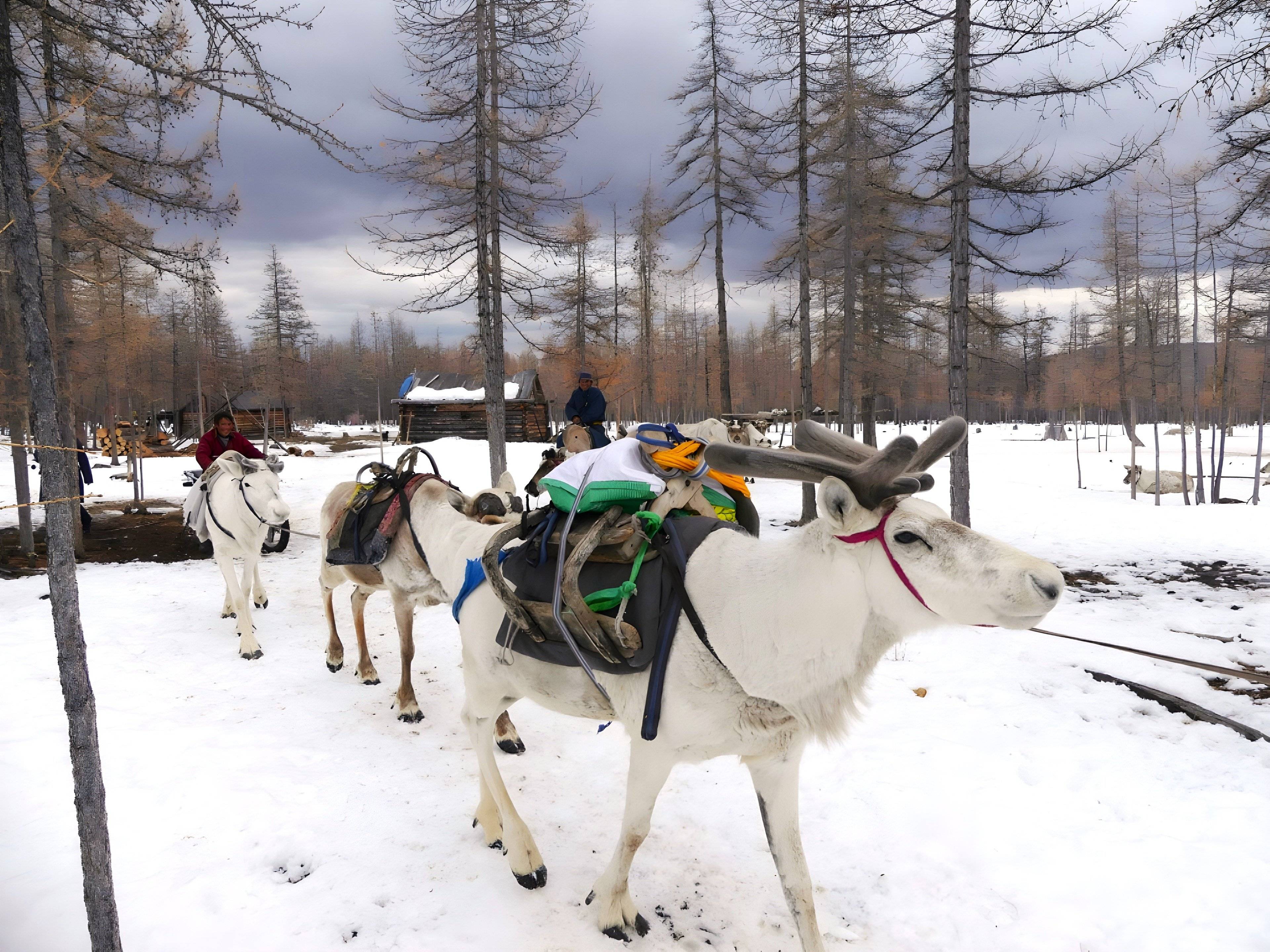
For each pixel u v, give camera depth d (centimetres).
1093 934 301
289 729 512
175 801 404
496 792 347
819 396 3178
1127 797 397
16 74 237
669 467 300
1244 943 287
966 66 929
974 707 528
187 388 4528
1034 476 2403
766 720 257
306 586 976
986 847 358
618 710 287
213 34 282
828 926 314
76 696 244
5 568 1088
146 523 1527
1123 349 2494
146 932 306
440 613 835
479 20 1084
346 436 4962
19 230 233
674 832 384
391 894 334
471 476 2058
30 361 234
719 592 258
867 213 1512
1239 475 2373
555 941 306
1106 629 708
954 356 977
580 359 1803
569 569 272
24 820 386
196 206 895
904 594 221
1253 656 625
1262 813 375
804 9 1134
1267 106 845
